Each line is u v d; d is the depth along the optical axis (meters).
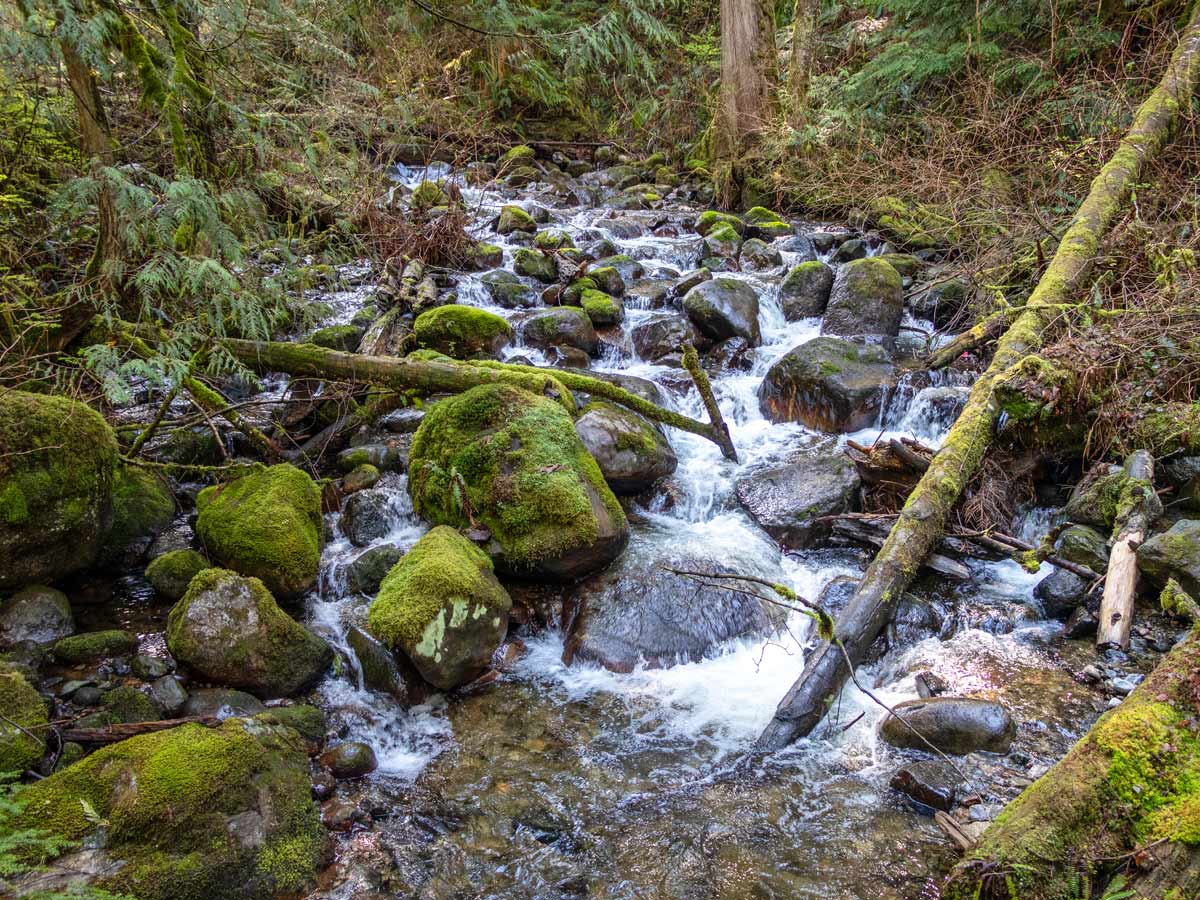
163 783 2.57
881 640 4.05
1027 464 4.92
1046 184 7.56
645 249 8.48
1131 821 2.37
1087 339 5.04
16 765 2.77
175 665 3.53
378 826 3.01
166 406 4.53
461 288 7.34
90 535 3.88
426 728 3.57
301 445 5.41
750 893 2.74
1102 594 4.07
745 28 10.88
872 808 3.11
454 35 11.35
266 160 6.20
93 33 4.05
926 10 9.42
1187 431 4.48
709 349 6.85
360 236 7.57
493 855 2.90
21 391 4.13
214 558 4.22
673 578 4.36
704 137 11.92
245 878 2.58
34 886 2.28
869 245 8.77
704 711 3.72
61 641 3.54
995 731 3.32
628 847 2.94
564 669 4.00
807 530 4.83
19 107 5.35
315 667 3.68
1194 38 7.45
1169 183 6.68
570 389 5.49
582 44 9.00
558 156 12.35
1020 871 2.36
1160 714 2.53
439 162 10.76
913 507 4.32
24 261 5.09
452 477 4.50
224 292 4.60
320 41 6.23
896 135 9.57
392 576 3.95
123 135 5.55
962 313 6.84
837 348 6.10
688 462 5.56
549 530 4.27
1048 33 8.73
